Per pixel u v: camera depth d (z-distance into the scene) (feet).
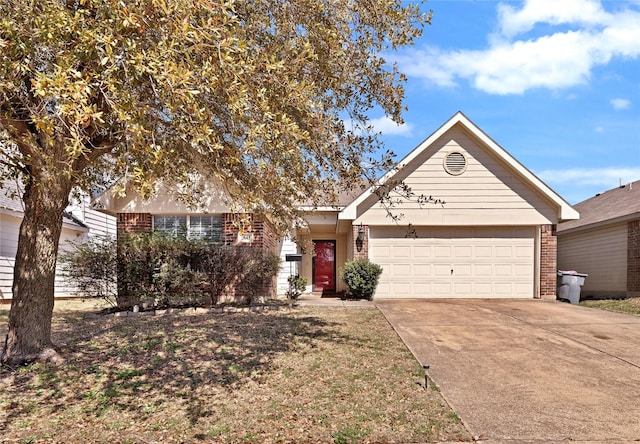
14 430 13.24
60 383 17.11
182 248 35.27
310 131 17.07
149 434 12.98
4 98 14.83
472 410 14.66
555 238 43.04
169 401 15.46
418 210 43.52
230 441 12.54
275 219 24.44
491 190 43.34
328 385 16.93
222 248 36.63
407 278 44.01
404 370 18.80
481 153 43.55
